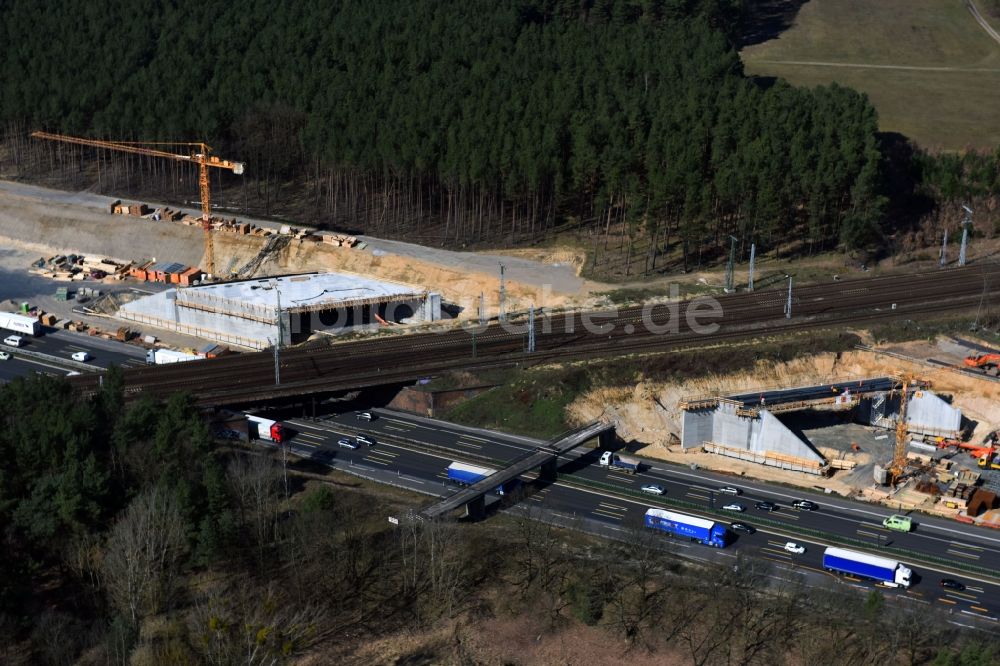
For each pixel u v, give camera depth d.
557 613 153.00
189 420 174.38
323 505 166.25
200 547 154.00
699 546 165.25
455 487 181.12
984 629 144.50
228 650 140.38
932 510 177.75
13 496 155.88
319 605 153.88
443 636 150.12
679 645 146.75
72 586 155.50
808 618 147.50
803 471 192.12
